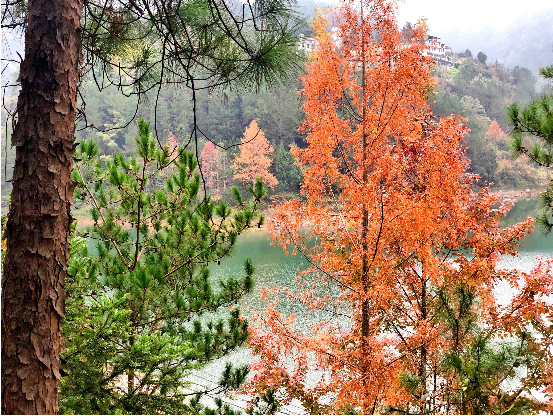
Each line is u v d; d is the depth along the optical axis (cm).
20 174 160
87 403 247
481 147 4972
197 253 440
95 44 238
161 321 409
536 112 372
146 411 273
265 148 3878
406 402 380
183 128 4556
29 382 151
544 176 4728
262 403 468
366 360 441
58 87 166
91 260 414
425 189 457
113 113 4412
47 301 158
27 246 156
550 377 287
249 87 226
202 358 368
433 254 496
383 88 462
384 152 478
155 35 236
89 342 266
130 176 459
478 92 7512
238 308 404
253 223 449
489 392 209
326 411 466
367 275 461
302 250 493
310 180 484
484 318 383
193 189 462
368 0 457
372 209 456
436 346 378
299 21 203
